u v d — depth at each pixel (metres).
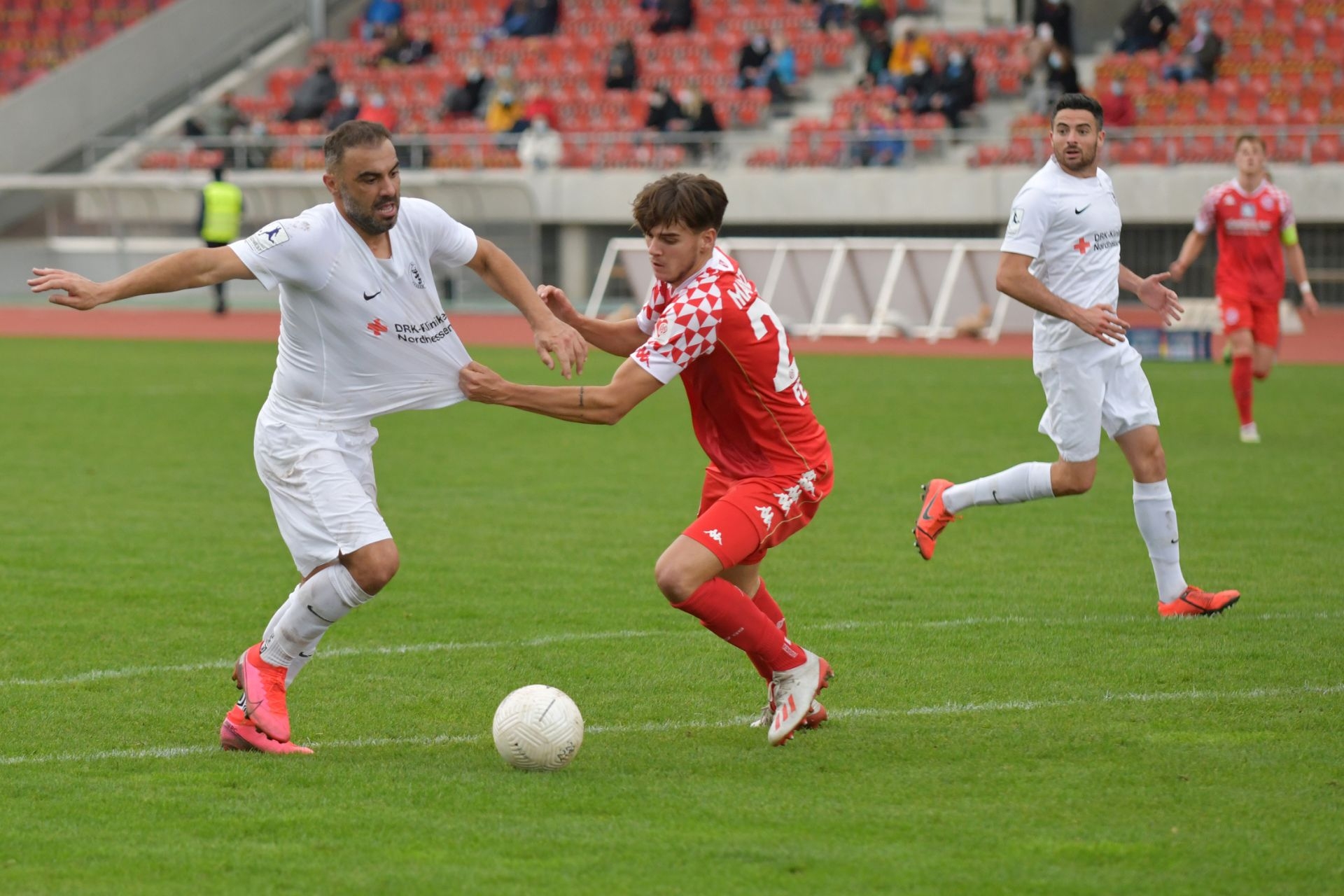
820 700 19.33
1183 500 33.47
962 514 32.91
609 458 41.09
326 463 17.39
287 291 17.17
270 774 16.41
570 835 14.33
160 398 53.88
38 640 22.75
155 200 101.06
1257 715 18.36
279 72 114.31
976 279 77.19
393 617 24.19
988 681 20.09
